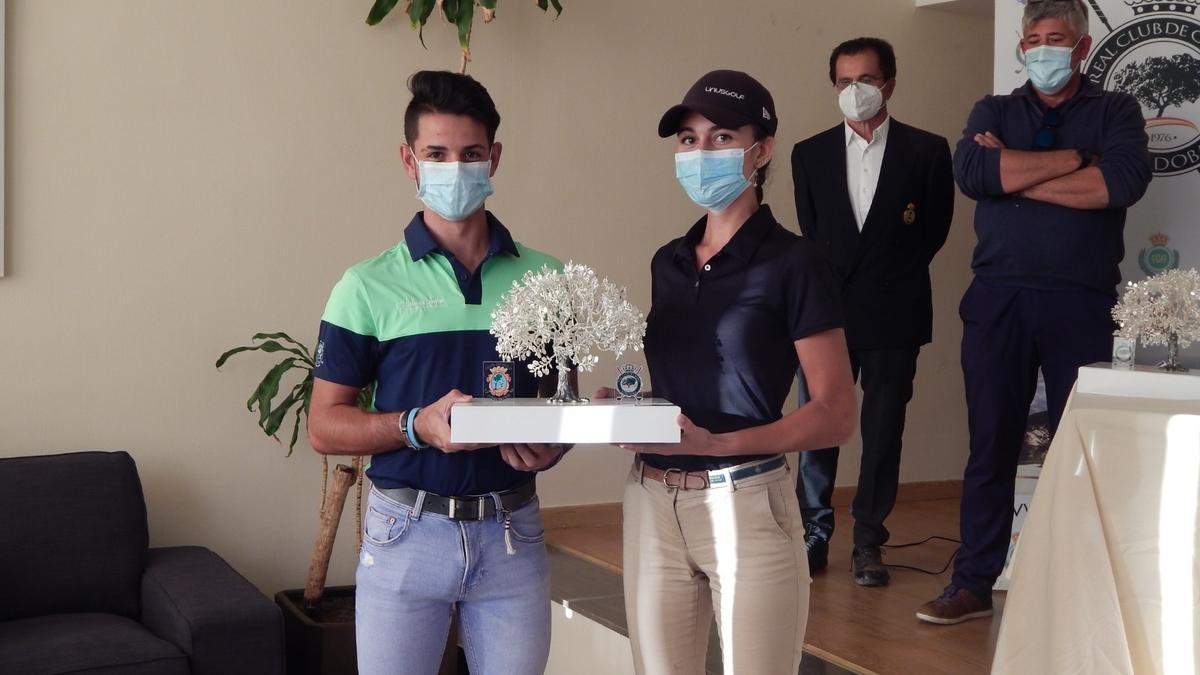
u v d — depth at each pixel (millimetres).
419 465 2014
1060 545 2330
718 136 2166
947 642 3318
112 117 4066
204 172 4215
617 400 2086
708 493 2127
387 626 2025
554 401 2029
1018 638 2396
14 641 3203
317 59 4383
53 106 3977
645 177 5086
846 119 4211
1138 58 3873
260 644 3305
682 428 1928
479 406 1896
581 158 4938
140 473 4156
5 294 3932
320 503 4445
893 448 4078
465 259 2131
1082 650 2283
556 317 2037
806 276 2107
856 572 4023
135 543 3725
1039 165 3336
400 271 2082
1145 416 2291
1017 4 4051
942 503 5805
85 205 4039
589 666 3570
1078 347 3367
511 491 2064
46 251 3986
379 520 2039
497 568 2047
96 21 4027
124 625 3443
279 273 4348
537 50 4820
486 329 2088
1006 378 3475
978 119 3535
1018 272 3418
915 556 4496
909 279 4145
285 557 4395
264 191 4312
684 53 5152
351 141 4457
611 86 4988
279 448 4367
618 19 4992
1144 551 2287
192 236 4203
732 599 2104
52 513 3609
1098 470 2338
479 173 2047
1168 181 3840
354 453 2039
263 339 4301
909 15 5742
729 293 2145
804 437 2055
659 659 2191
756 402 2137
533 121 4828
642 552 2209
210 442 4262
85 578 3602
